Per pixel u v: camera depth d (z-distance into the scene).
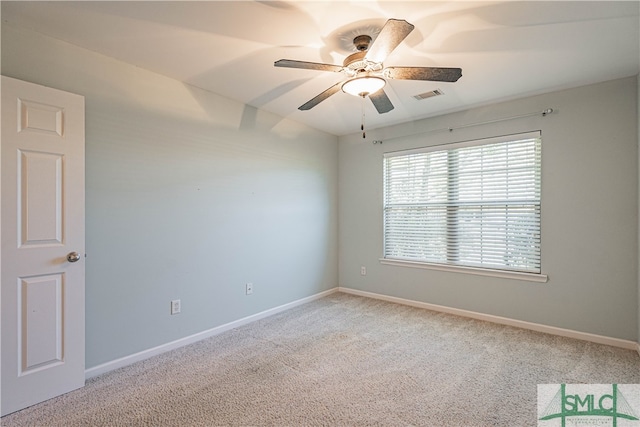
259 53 2.33
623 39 2.12
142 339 2.55
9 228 1.84
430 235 3.86
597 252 2.85
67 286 2.06
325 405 1.94
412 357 2.57
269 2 1.75
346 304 4.06
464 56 2.36
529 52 2.30
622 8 1.80
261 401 1.98
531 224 3.18
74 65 2.20
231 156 3.23
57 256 2.01
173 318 2.75
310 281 4.21
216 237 3.09
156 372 2.34
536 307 3.15
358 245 4.50
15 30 1.95
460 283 3.62
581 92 2.91
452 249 3.68
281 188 3.80
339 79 2.76
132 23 1.95
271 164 3.67
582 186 2.91
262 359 2.55
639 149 2.61
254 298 3.46
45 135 1.97
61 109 2.04
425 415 1.85
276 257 3.73
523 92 3.05
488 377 2.26
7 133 1.83
